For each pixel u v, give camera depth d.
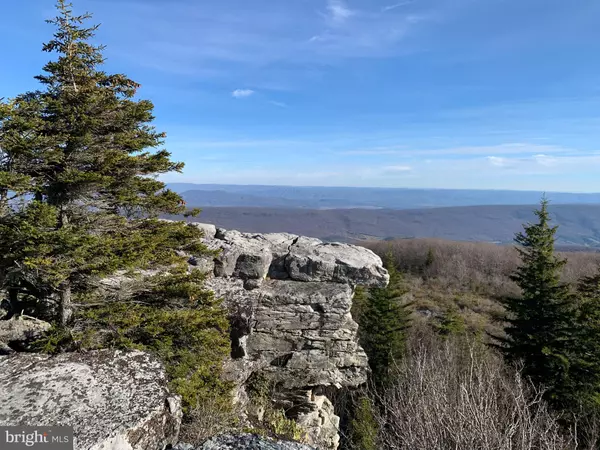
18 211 5.87
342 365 11.45
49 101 6.14
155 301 7.81
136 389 4.50
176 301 7.87
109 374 4.74
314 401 11.98
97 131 6.79
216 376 8.41
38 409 3.95
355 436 12.09
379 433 10.25
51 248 5.51
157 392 4.49
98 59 7.06
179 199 8.12
